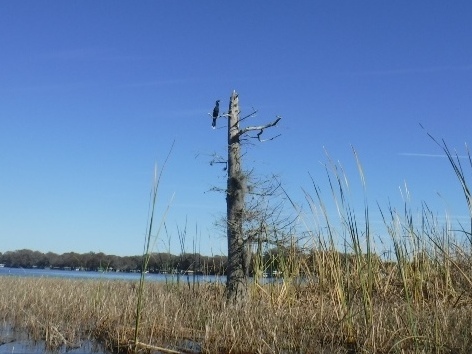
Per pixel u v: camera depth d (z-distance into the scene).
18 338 10.14
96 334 10.64
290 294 13.12
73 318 12.06
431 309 9.90
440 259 11.44
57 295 14.95
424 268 11.52
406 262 11.17
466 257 9.47
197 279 14.30
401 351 7.79
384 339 8.63
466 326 8.37
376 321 9.24
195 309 11.93
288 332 9.91
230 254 14.82
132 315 11.27
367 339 8.58
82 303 13.43
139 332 10.21
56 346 9.45
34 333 10.41
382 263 12.95
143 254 9.56
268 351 8.92
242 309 11.88
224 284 15.34
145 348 9.30
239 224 14.87
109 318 11.27
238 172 15.34
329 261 11.88
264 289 13.83
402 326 8.75
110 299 13.84
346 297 10.41
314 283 13.41
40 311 12.65
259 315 11.09
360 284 9.74
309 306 11.78
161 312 11.51
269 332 9.60
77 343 9.78
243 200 15.11
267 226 14.30
